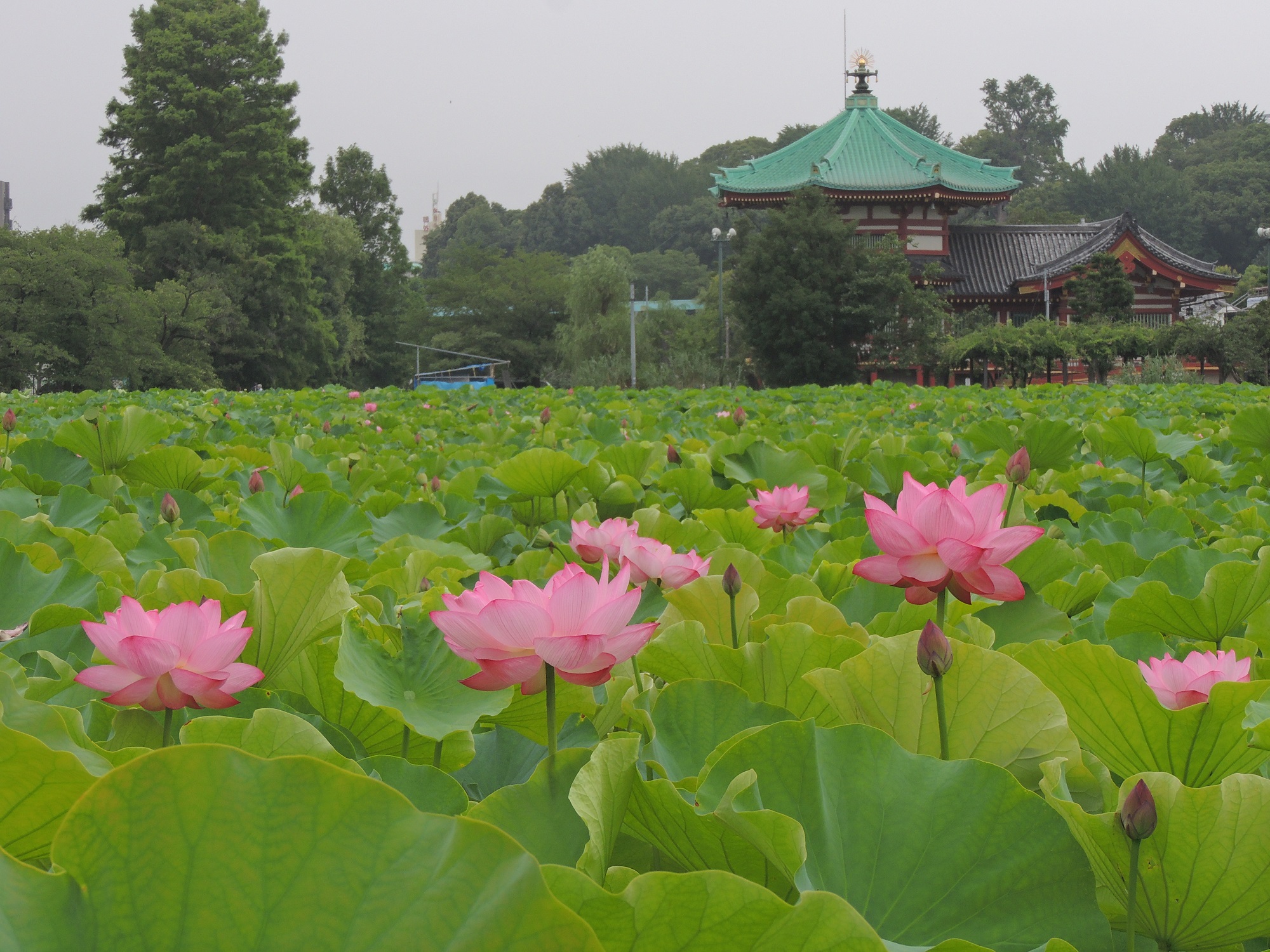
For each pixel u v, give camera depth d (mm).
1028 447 5941
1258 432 6223
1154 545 3695
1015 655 1817
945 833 1344
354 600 2436
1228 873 1240
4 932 786
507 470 4223
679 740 1772
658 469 5547
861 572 1778
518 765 1892
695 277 102812
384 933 830
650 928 983
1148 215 98125
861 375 45812
